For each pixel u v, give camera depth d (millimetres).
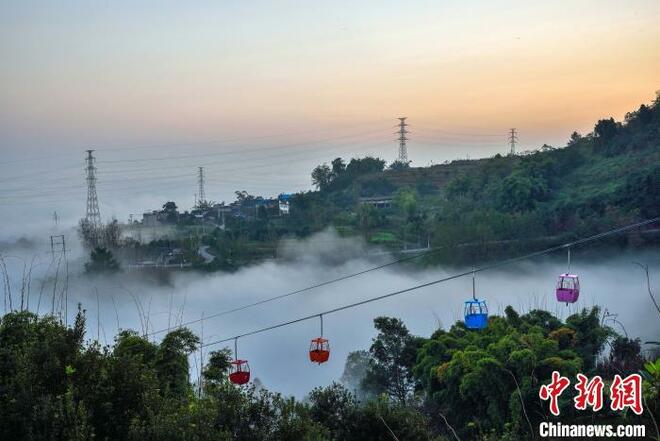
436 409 27172
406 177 155875
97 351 13000
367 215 115125
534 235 85562
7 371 12617
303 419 14305
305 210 134125
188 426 11859
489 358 24375
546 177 104375
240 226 129125
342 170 172250
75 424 10898
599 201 86750
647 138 108188
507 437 19453
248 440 13508
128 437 11508
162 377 16062
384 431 18484
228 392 14453
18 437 11102
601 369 23641
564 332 29078
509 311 32875
